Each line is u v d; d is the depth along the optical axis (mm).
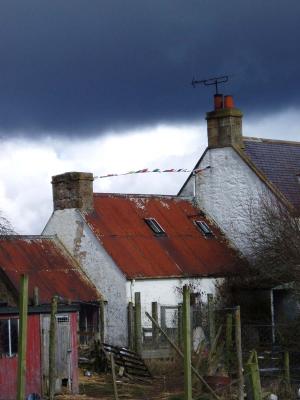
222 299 39656
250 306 39000
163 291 39156
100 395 26984
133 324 36625
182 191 46781
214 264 41281
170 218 43625
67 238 40750
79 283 38750
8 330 25297
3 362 25000
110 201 42469
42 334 26203
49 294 36688
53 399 25016
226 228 43906
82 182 40719
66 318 27109
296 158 45500
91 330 38062
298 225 37688
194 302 38688
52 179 41531
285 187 42625
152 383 29656
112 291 38500
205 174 45188
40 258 39000
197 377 25141
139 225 41875
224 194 44219
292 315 37281
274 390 25438
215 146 44781
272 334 33562
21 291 19422
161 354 34688
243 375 25234
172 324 38156
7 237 39031
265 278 37812
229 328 31625
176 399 25484
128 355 32344
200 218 44656
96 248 39406
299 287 35125
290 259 36125
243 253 42156
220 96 44844
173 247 41406
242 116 44656
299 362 30344
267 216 38844
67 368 26969
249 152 43938
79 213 40406
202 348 30297
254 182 42750
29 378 25578
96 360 32500
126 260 38875
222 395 24531
